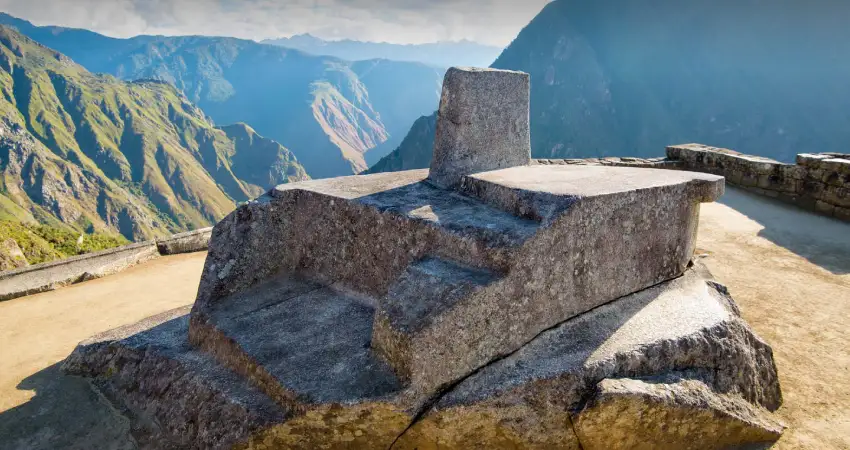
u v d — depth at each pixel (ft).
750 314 13.85
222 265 12.58
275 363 9.68
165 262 21.33
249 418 9.09
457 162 12.85
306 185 13.88
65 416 11.28
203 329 11.51
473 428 8.71
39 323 15.61
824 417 10.17
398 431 8.68
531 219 10.18
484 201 11.57
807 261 17.19
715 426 9.44
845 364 11.67
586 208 10.03
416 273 9.57
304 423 8.72
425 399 8.63
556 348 9.77
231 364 10.50
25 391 12.10
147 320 13.61
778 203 23.61
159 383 11.07
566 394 8.91
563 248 9.87
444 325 8.59
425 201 11.93
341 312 11.50
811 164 22.27
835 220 21.11
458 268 9.60
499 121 13.41
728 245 18.86
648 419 8.95
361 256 12.01
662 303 11.39
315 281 13.08
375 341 9.33
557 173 12.78
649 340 9.88
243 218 13.04
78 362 12.75
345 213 12.28
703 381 9.84
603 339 9.98
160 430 10.37
